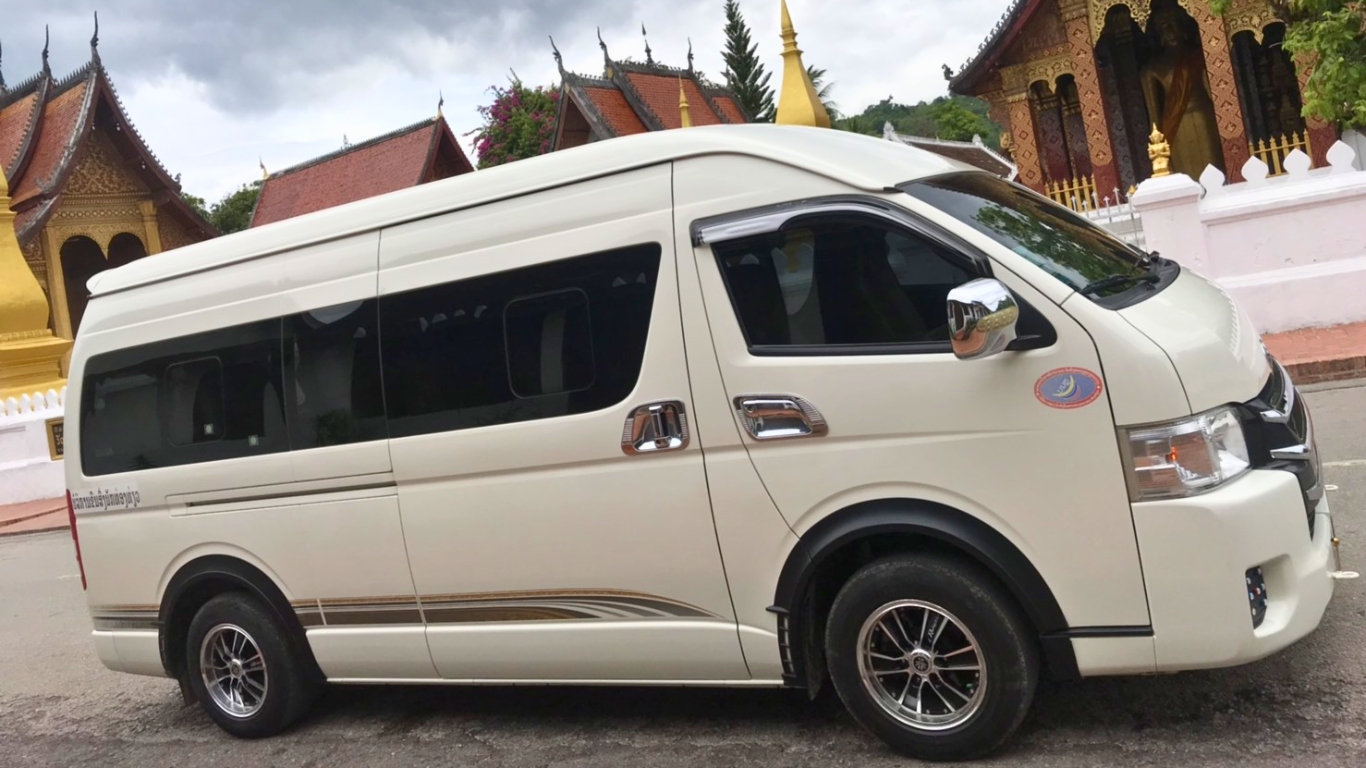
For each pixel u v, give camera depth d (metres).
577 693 5.70
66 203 33.31
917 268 4.05
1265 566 3.78
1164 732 4.16
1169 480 3.70
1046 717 4.44
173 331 5.68
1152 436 3.71
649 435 4.42
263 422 5.39
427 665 5.15
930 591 4.04
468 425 4.82
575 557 4.64
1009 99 23.67
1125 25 23.86
